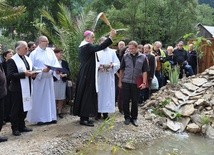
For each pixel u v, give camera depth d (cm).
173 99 995
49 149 669
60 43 1037
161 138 823
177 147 771
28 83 752
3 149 656
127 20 2442
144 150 740
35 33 2945
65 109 976
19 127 764
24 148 665
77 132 768
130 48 827
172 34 2470
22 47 745
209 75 1112
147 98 1051
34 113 824
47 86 825
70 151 686
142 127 855
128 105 843
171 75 1090
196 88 1048
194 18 2550
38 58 812
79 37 995
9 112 836
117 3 3247
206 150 761
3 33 3028
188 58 1258
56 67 800
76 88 825
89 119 847
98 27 1084
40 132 768
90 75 811
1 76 665
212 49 1402
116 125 836
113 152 656
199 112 938
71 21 1063
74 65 977
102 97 855
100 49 799
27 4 2909
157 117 924
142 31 2441
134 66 830
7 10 1126
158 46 1110
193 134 868
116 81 992
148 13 2461
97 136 764
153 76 981
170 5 2472
